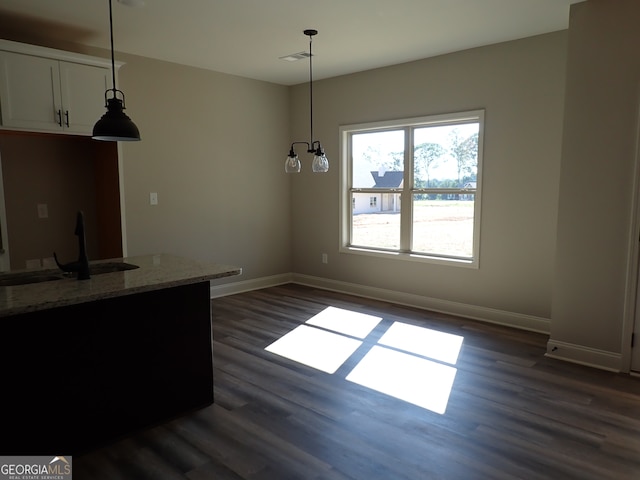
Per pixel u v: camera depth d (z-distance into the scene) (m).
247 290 5.98
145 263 3.11
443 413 2.81
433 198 5.01
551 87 4.06
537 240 4.27
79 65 3.91
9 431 2.21
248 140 5.81
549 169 4.14
